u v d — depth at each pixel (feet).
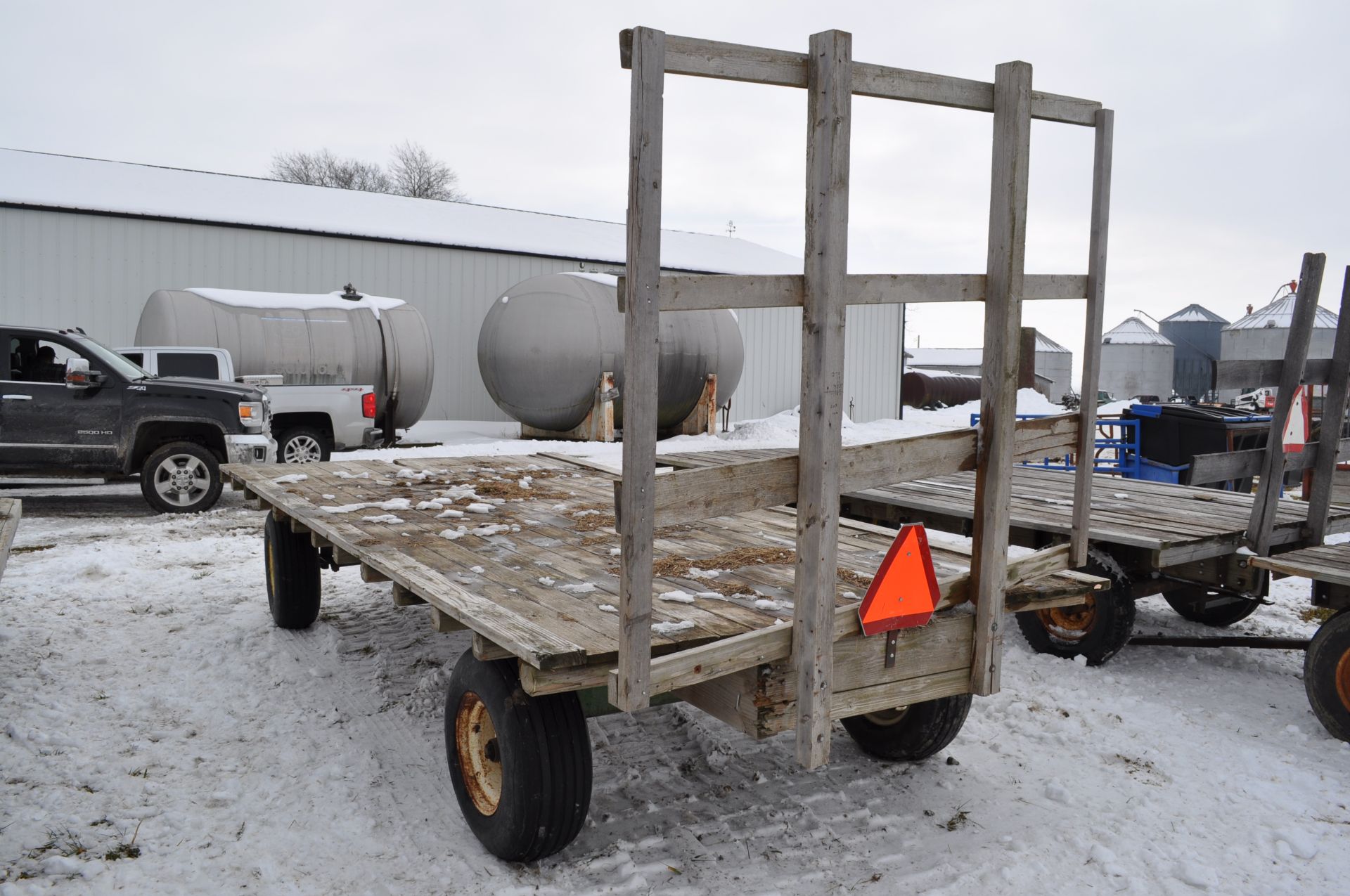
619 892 10.33
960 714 13.08
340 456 49.16
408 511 17.72
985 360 10.44
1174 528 18.44
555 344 59.36
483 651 10.25
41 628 19.57
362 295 54.13
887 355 96.73
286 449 43.88
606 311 60.34
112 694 16.06
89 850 11.03
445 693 16.39
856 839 11.59
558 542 14.90
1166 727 15.44
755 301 8.65
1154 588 19.02
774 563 13.39
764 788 12.96
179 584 23.91
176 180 75.10
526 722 10.37
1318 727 15.64
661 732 14.94
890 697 10.44
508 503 18.66
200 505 34.96
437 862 10.94
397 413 54.60
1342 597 16.10
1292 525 18.56
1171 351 182.70
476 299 73.61
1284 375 17.37
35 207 57.57
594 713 11.00
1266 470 17.72
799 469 9.28
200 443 36.32
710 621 10.37
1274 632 21.47
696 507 8.67
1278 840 11.66
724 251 105.29
